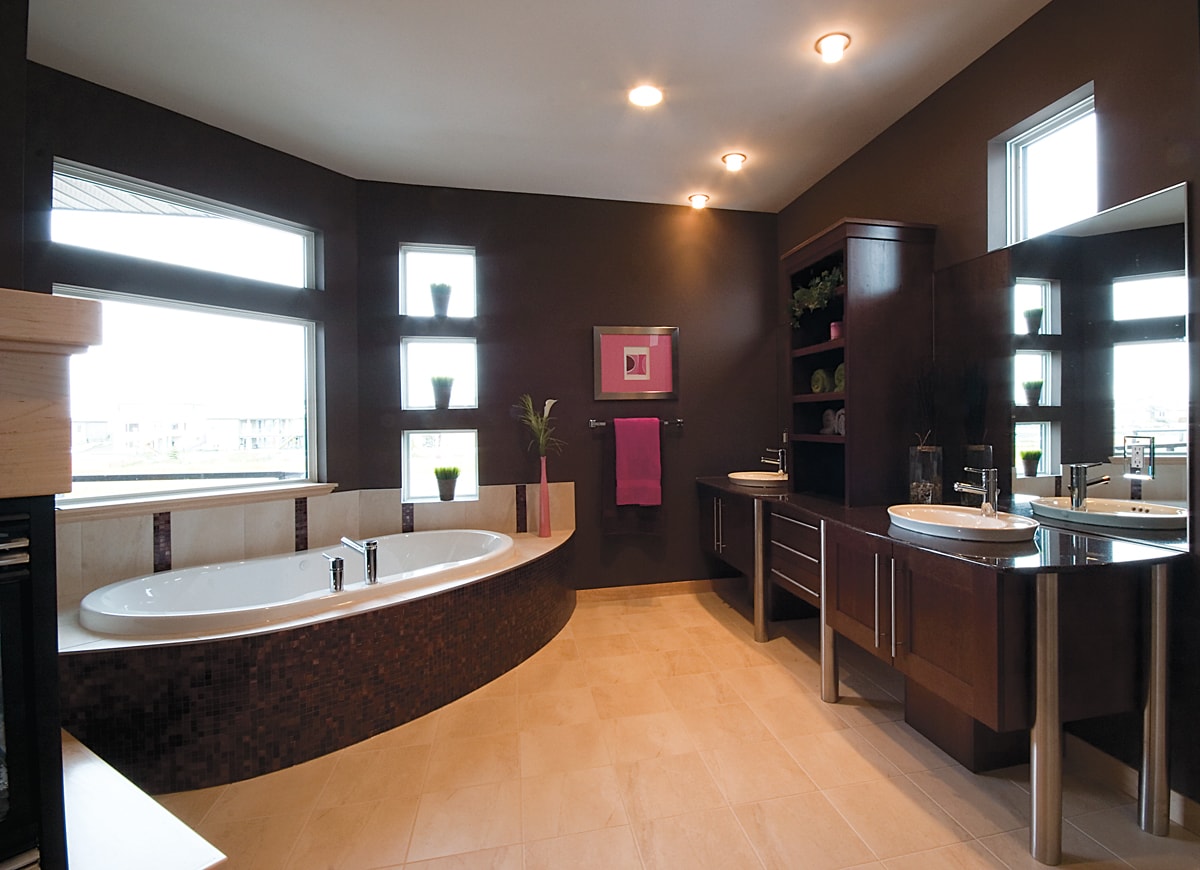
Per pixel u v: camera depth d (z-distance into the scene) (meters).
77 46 2.11
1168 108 1.57
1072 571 1.39
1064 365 1.89
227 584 2.64
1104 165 1.75
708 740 2.01
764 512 2.89
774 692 2.37
